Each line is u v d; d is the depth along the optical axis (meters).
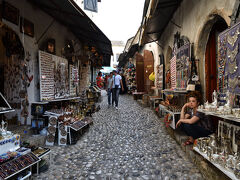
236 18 2.52
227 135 2.60
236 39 2.45
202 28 3.93
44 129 4.11
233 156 2.16
